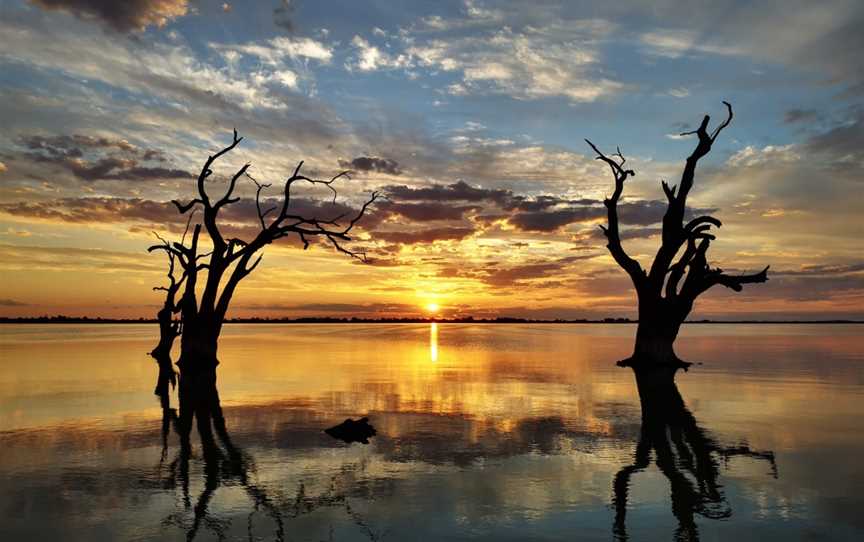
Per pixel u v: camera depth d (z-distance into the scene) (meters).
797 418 14.35
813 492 8.58
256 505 8.16
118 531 7.23
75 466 10.09
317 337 76.06
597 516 7.66
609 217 29.75
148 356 36.19
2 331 100.19
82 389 19.94
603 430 13.01
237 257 29.80
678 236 28.73
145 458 10.64
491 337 79.00
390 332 109.19
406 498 8.42
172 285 33.94
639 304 29.61
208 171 29.48
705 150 28.42
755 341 61.25
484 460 10.45
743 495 8.48
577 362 32.09
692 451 11.01
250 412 15.36
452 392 19.19
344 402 17.05
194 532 7.20
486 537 6.98
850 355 37.03
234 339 67.44
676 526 7.29
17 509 7.96
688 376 24.05
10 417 14.66
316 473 9.66
